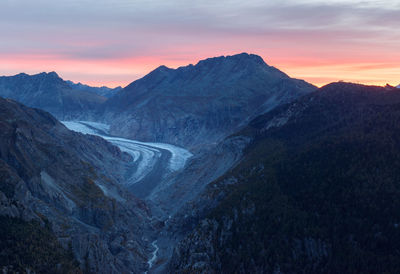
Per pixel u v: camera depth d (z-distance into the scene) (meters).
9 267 98.75
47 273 104.31
